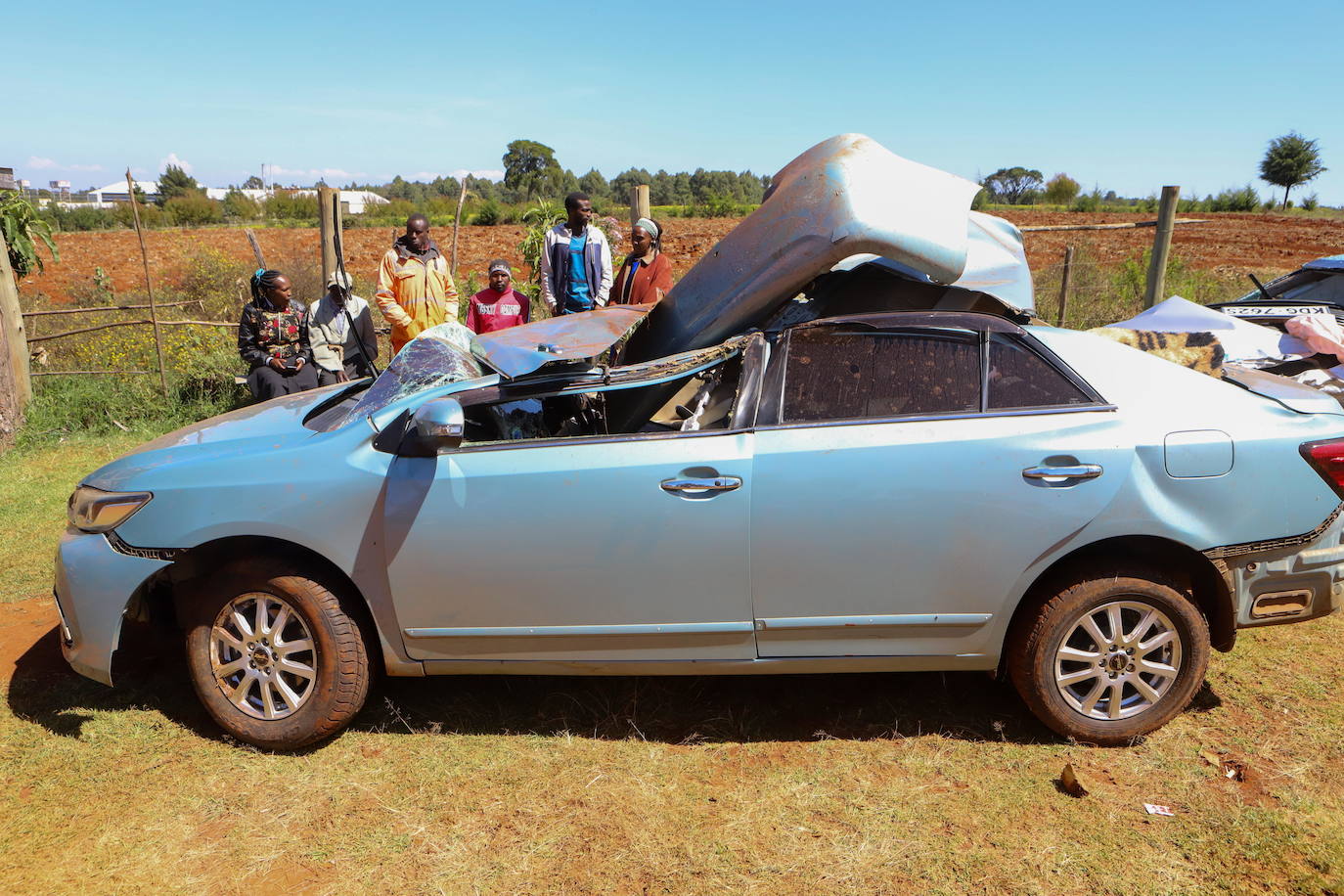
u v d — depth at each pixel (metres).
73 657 3.48
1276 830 2.81
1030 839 2.81
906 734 3.43
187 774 3.27
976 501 3.08
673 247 27.44
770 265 3.54
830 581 3.16
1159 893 2.57
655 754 3.33
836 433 3.13
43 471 7.16
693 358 3.36
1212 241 28.62
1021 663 3.27
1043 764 3.21
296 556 3.39
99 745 3.45
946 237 3.39
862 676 3.89
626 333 3.62
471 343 3.95
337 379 7.50
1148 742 3.31
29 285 21.70
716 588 3.18
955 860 2.72
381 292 7.08
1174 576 3.28
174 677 4.00
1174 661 3.24
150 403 8.59
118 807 3.08
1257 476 3.10
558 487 3.16
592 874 2.70
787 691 3.78
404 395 3.56
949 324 3.28
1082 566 3.19
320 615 3.28
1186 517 3.10
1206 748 3.27
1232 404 3.20
